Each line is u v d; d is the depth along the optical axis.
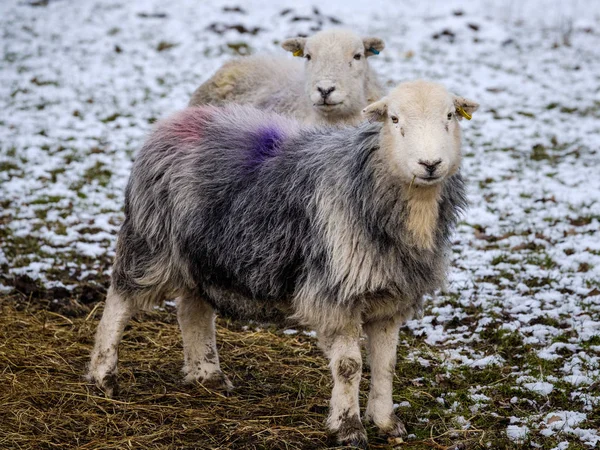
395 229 4.77
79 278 7.80
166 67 15.96
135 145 12.00
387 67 15.73
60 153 11.59
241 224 5.21
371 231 4.79
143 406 5.44
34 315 6.92
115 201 9.94
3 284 7.54
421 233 4.79
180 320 5.88
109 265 8.12
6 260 8.07
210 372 5.84
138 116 13.30
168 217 5.52
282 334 6.82
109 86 14.82
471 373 6.00
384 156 4.75
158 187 5.56
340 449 4.86
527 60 16.25
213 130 5.63
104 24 18.80
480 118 13.07
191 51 16.94
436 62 16.16
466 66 15.89
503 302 7.17
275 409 5.49
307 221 5.01
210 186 5.40
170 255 5.56
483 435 5.11
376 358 5.18
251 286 5.21
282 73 8.24
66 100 14.02
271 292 5.18
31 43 17.27
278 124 5.61
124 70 15.76
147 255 5.62
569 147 11.65
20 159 11.31
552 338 6.45
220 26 18.38
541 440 5.06
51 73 15.41
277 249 5.09
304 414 5.40
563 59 16.27
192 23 18.84
